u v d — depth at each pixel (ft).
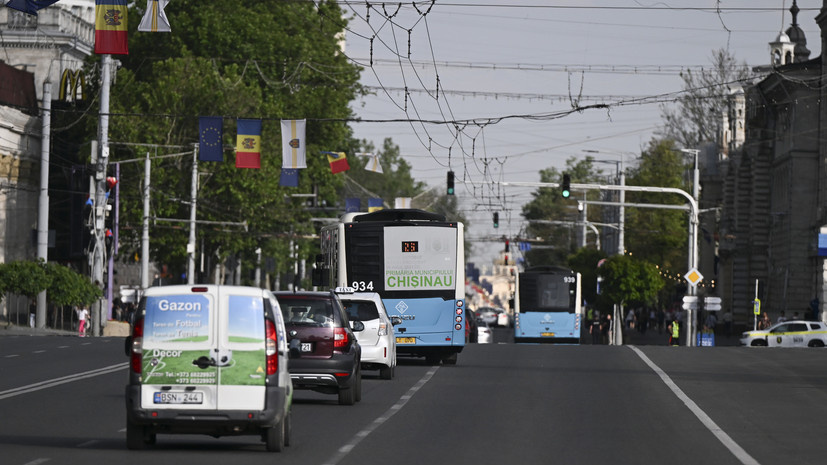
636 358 377.91
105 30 362.33
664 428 191.21
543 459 151.02
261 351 151.43
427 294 347.97
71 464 140.87
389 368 283.59
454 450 158.81
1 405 214.48
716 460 153.48
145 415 150.00
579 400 236.84
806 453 162.91
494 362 358.23
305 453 154.20
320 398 240.12
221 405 150.30
